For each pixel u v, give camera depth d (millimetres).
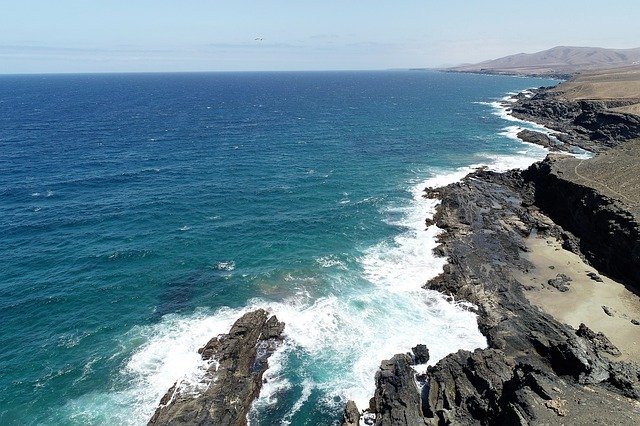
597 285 54188
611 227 57438
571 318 47812
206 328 47031
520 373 34969
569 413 29141
